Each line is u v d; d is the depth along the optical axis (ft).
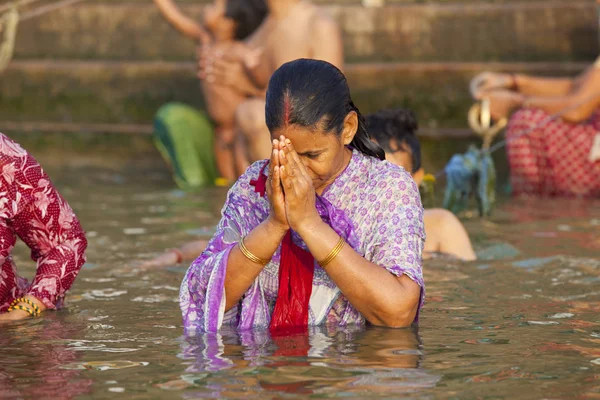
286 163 12.60
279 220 13.06
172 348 13.12
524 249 22.56
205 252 14.29
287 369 11.94
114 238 24.91
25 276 19.66
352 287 13.23
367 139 13.84
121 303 16.72
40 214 15.61
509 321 14.92
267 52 36.32
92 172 42.39
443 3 45.47
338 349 12.88
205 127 39.73
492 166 28.27
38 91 50.14
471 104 43.37
